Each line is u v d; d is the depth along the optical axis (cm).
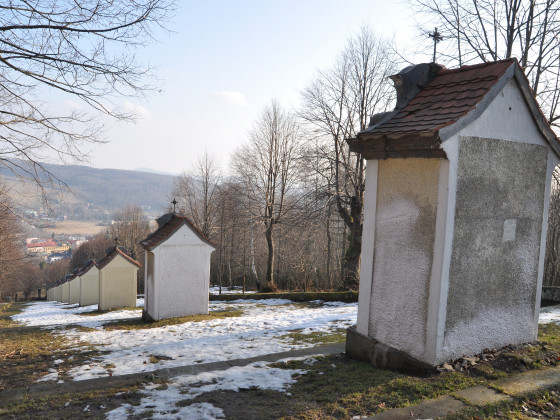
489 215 514
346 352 616
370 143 553
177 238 1281
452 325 493
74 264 6575
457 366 481
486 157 504
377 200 567
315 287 2703
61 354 764
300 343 796
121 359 702
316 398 441
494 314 532
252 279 3469
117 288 1800
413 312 511
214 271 3928
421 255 502
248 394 468
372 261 574
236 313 1355
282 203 2722
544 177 574
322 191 2106
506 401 409
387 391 439
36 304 4006
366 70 2178
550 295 1110
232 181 3022
